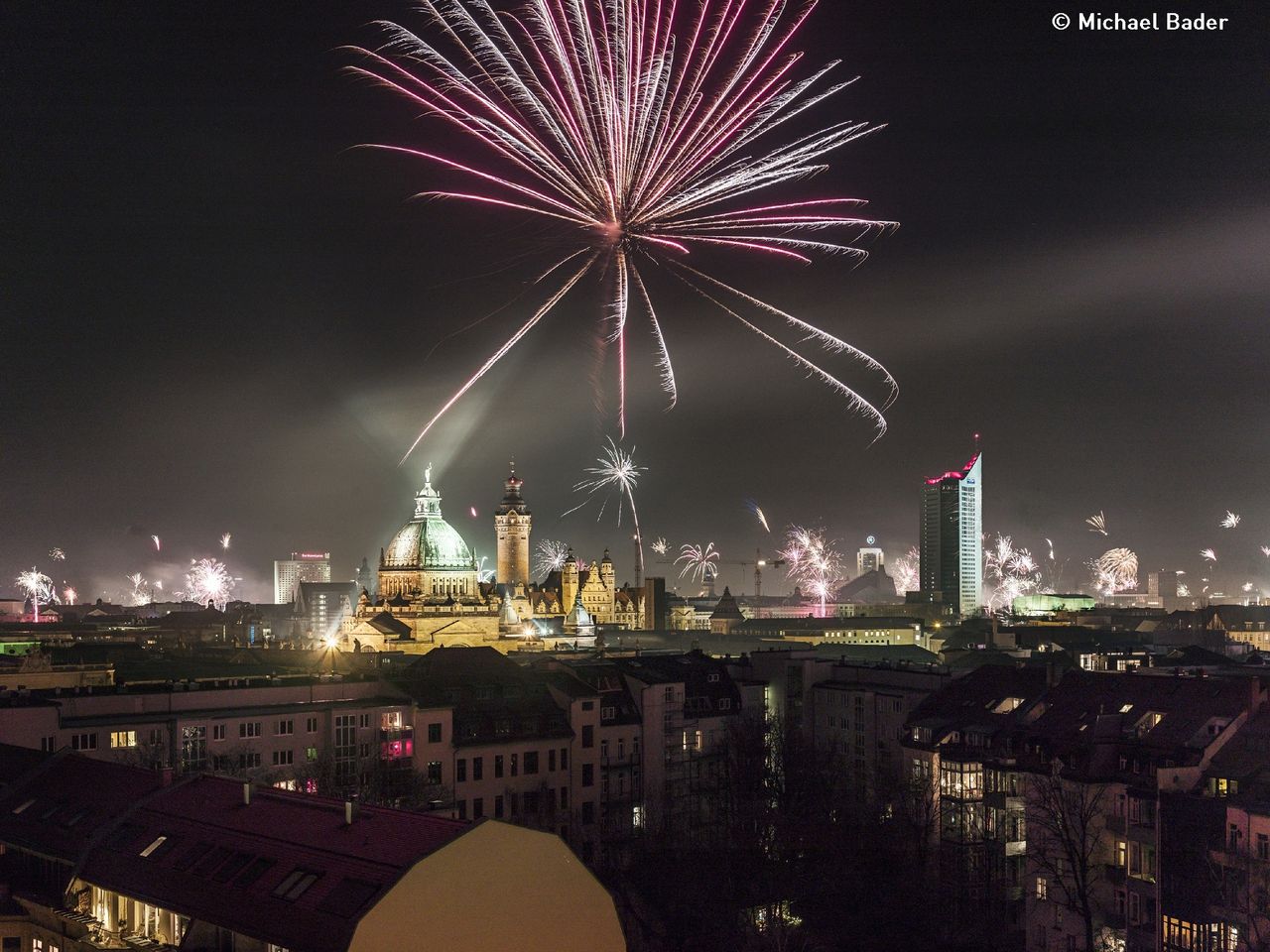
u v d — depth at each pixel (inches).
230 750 6240.2
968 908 6063.0
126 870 3639.3
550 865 3380.9
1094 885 5290.4
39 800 4303.6
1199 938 4596.5
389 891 3061.0
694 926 5659.5
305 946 3024.1
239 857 3486.7
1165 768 5103.3
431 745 6776.6
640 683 7751.0
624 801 7500.0
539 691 7411.4
